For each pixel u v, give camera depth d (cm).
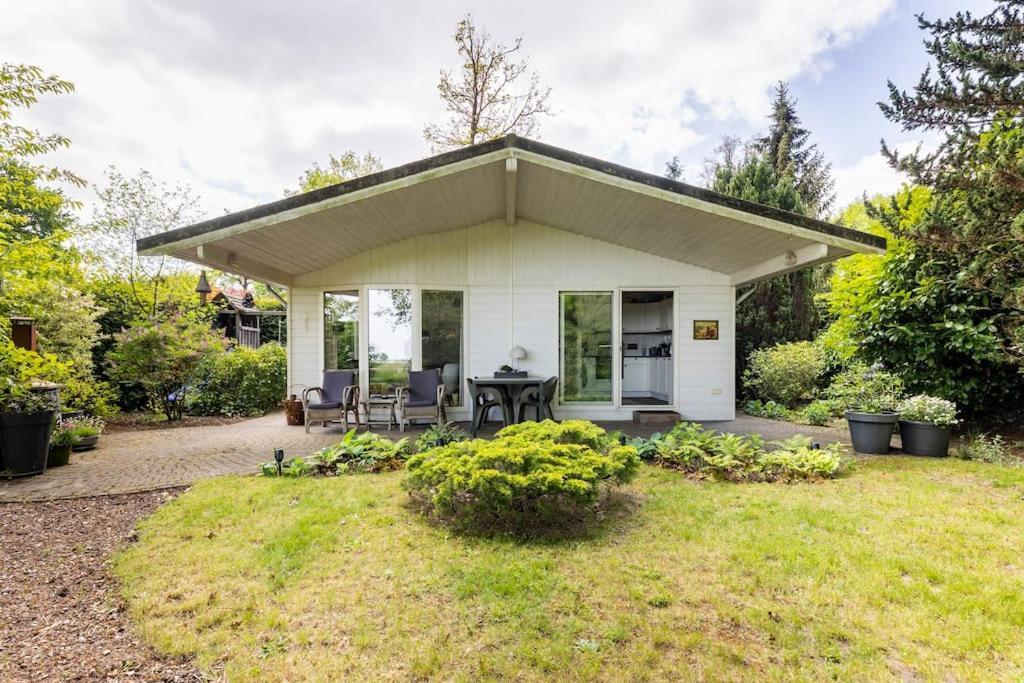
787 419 823
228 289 1684
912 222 602
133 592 257
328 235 645
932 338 599
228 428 777
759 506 367
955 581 254
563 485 311
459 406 807
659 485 424
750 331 1062
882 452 540
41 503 391
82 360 784
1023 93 476
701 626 222
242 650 211
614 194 598
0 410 465
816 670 193
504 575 266
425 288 789
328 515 353
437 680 190
